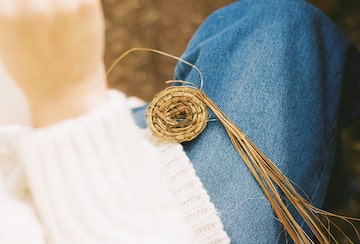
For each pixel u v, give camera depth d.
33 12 0.40
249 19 0.65
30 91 0.43
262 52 0.63
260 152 0.58
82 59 0.42
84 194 0.45
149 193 0.47
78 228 0.45
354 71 0.70
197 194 0.56
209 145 0.60
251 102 0.61
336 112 0.67
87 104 0.44
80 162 0.44
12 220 0.45
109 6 1.14
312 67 0.64
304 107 0.63
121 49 1.12
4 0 0.40
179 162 0.57
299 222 0.63
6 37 0.41
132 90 1.09
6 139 0.49
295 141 0.62
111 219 0.45
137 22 1.13
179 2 1.14
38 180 0.44
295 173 0.62
